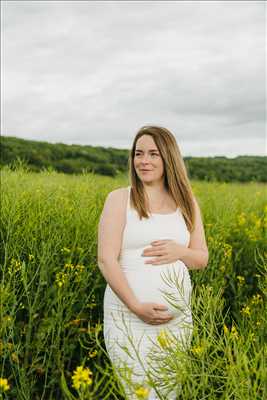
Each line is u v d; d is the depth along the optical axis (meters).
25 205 4.74
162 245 2.97
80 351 3.33
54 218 4.39
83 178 6.18
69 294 3.29
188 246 3.24
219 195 7.68
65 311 3.47
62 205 4.98
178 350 2.22
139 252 2.99
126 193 3.06
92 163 21.23
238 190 9.32
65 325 3.17
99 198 5.70
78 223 4.36
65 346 3.13
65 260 3.85
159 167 3.07
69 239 4.14
